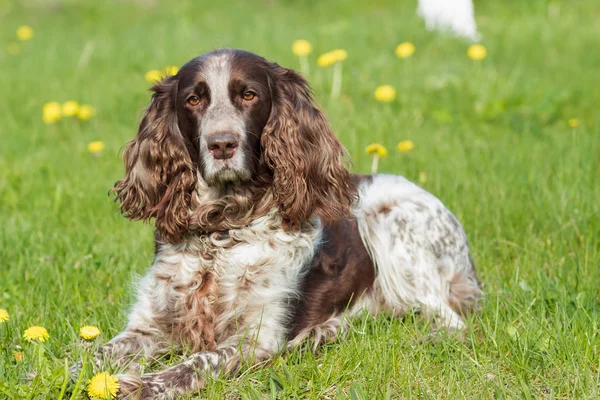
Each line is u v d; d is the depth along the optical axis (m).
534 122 12.10
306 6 24.31
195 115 5.93
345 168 6.56
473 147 10.80
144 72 16.20
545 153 10.39
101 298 6.74
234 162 5.76
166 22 22.80
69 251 7.84
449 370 5.37
